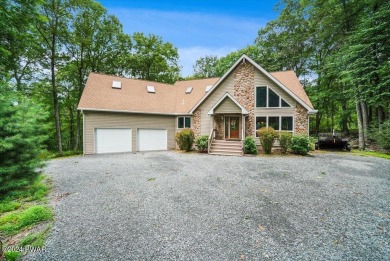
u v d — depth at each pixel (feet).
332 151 47.60
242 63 51.67
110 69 80.74
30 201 17.89
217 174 26.55
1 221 13.74
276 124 48.83
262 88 49.85
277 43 81.30
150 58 88.99
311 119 92.27
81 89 70.79
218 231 12.51
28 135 19.95
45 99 63.46
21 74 57.16
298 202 16.98
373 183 22.06
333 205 16.31
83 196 18.89
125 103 53.83
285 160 36.40
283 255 10.16
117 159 40.68
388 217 14.20
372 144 51.93
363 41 47.73
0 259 9.52
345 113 71.46
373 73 45.55
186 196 18.61
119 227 13.10
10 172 18.33
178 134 52.16
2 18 27.27
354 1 52.26
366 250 10.50
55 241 11.55
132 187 21.42
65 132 83.51
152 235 12.12
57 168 31.96
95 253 10.43
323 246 10.88
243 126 46.98
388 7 43.11
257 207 16.05
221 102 49.78
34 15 32.24
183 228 12.92
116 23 71.36
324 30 64.85
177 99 64.39
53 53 57.57
